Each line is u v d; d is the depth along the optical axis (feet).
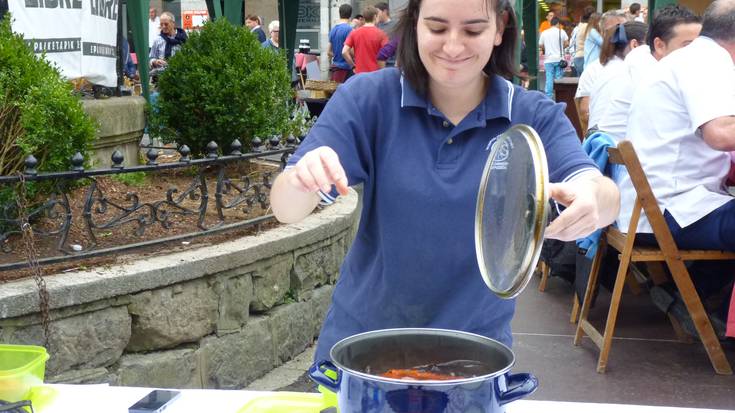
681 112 13.25
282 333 14.01
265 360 13.64
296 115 21.26
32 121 12.41
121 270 11.44
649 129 13.64
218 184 13.69
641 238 13.74
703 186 13.23
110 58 19.10
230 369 12.89
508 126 6.16
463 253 6.11
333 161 4.99
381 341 4.95
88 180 13.62
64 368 10.84
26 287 10.59
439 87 6.14
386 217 6.23
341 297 6.73
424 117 6.20
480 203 4.95
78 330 10.93
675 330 14.92
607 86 19.57
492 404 4.17
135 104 19.12
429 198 6.09
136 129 19.20
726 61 13.04
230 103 19.43
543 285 18.35
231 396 5.42
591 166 5.79
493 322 6.23
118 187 17.79
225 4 26.22
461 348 4.96
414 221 6.14
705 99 12.71
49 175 11.51
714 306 15.65
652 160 13.50
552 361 14.08
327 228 15.02
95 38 18.25
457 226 6.09
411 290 6.25
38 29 16.12
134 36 21.35
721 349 13.39
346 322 6.61
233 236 13.70
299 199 5.66
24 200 11.29
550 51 52.75
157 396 5.32
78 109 13.26
